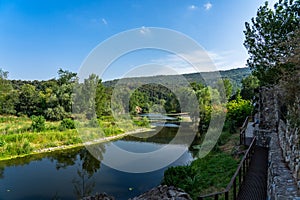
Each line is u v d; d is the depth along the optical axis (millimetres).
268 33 5688
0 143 14031
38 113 28484
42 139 16234
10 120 25000
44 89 34625
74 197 7691
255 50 5969
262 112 9773
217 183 6801
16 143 14555
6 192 8203
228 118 15602
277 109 8953
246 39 6191
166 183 7031
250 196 4629
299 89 4367
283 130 6375
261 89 9977
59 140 16578
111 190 8117
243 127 9938
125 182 8734
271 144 7156
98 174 9836
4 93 30469
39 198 7699
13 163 12156
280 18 5570
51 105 27719
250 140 10219
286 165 4938
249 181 5402
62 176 9891
